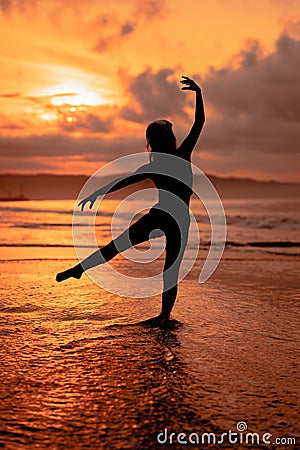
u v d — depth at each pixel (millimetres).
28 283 7020
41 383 3172
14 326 4633
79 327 4633
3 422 2609
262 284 7469
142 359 3699
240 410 2832
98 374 3355
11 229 19516
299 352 3975
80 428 2564
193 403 2912
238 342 4246
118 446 2391
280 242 16766
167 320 4887
